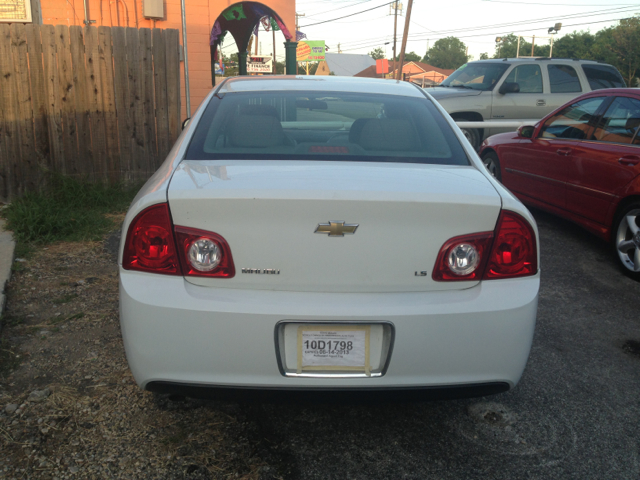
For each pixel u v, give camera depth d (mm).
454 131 2744
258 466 2189
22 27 5590
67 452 2205
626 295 4125
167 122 6332
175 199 1926
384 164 2340
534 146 5855
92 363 2855
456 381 2021
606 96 5074
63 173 5988
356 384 1987
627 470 2246
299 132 2688
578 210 5137
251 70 19703
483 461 2277
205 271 1945
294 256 1934
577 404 2701
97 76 5973
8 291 3672
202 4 10461
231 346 1922
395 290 1987
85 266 4238
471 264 2008
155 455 2217
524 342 2059
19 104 5691
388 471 2201
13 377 2705
